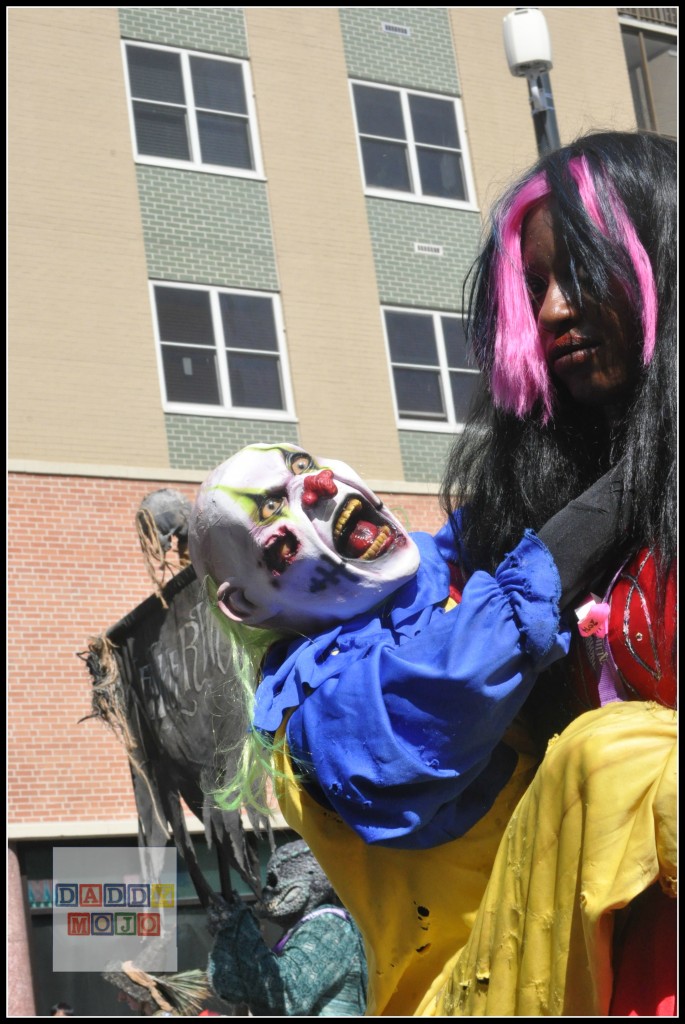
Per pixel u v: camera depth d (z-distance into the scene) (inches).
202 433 530.6
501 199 81.0
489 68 636.1
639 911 66.6
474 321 86.4
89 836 460.8
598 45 606.9
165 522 247.6
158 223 546.0
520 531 81.3
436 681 67.6
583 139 81.0
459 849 74.7
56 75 541.3
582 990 63.4
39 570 483.8
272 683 78.4
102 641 260.7
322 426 552.7
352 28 615.8
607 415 80.0
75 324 516.1
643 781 63.0
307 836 78.6
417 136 613.3
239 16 589.0
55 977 398.0
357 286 578.2
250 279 558.6
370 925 76.7
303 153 585.6
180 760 249.3
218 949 121.9
